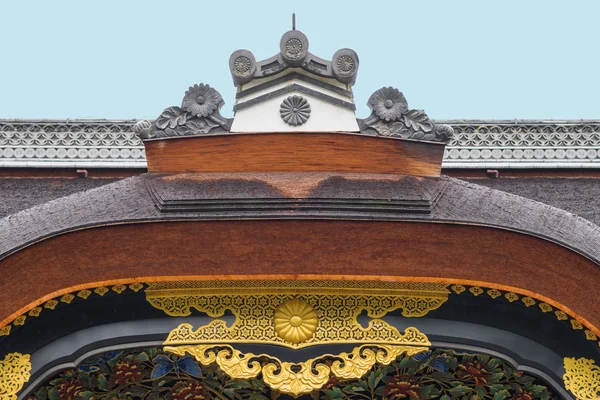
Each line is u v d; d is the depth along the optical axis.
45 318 15.30
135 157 18.80
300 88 15.42
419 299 15.41
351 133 15.25
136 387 16.66
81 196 15.10
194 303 15.38
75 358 15.30
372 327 15.34
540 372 15.45
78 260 14.84
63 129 18.86
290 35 15.42
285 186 14.94
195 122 15.38
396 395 16.89
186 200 14.70
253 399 16.98
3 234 14.66
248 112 15.41
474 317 15.45
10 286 14.68
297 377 15.13
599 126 18.95
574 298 14.84
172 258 14.87
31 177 18.62
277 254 14.84
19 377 15.17
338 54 15.43
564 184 18.61
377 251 14.84
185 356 16.30
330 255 14.85
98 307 15.38
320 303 15.37
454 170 18.64
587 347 15.33
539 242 14.72
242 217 14.58
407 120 15.34
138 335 15.32
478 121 18.97
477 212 14.88
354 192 14.82
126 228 14.69
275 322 15.27
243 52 15.48
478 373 16.33
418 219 14.63
